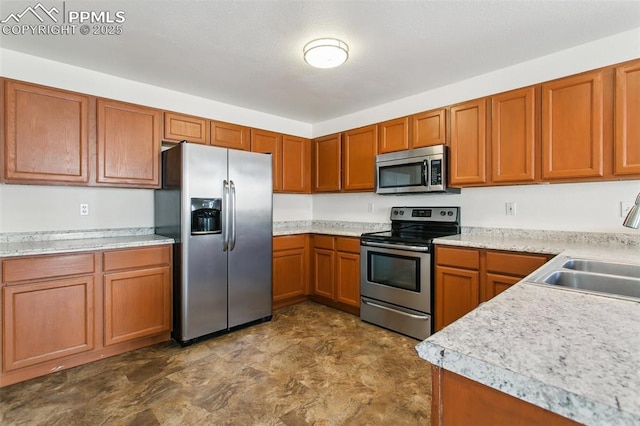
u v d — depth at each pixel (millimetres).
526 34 2086
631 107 1922
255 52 2322
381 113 3512
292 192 3988
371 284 3076
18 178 2225
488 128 2543
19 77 2324
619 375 520
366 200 3816
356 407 1793
